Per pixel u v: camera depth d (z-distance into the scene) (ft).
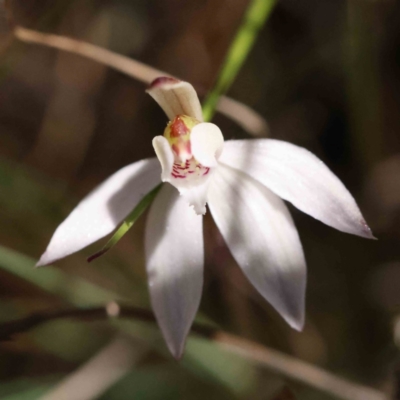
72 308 0.42
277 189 0.40
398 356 0.45
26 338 0.49
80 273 0.50
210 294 0.50
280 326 0.49
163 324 0.40
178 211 0.41
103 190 0.41
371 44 0.48
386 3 0.49
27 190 0.50
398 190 0.50
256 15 0.42
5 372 0.50
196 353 0.46
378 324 0.50
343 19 0.50
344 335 0.50
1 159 0.50
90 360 0.47
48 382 0.48
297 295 0.39
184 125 0.41
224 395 0.48
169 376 0.49
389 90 0.50
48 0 0.49
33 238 0.50
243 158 0.41
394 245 0.50
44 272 0.46
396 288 0.50
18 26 0.45
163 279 0.41
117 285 0.50
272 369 0.44
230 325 0.50
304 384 0.44
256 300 0.49
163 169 0.40
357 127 0.49
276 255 0.40
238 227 0.41
